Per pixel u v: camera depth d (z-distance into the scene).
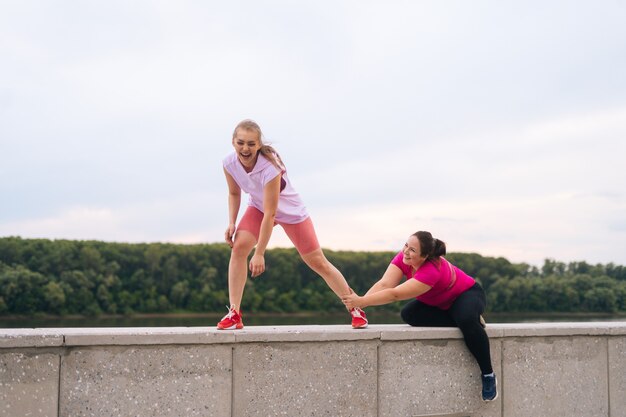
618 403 6.00
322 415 4.99
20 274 61.47
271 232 5.13
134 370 4.52
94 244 68.06
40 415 4.32
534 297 55.91
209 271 68.75
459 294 5.52
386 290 5.34
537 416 5.69
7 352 4.26
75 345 4.39
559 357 5.79
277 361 4.88
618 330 5.99
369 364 5.16
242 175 5.20
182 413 4.62
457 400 5.44
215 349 4.72
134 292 66.88
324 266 5.42
